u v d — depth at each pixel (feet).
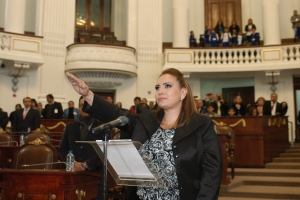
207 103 36.19
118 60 41.34
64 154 13.93
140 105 25.80
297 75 44.19
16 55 37.14
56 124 32.14
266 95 44.83
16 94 39.19
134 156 6.91
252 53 43.04
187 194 7.06
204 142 7.28
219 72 45.06
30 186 10.66
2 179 11.45
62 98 40.70
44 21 41.14
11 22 38.86
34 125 28.81
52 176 10.57
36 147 13.84
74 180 10.58
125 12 49.08
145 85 44.16
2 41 37.17
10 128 29.99
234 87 47.39
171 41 48.85
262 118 30.04
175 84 7.73
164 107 7.68
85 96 7.85
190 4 50.26
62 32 41.86
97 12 48.24
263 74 45.11
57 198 10.44
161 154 7.26
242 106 34.71
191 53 43.62
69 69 40.63
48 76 40.52
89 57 40.45
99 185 12.76
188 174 7.14
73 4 42.96
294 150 34.17
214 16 50.11
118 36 48.62
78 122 14.01
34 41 38.70
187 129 7.34
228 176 25.12
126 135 8.74
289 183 24.18
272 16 44.14
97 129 7.18
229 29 46.19
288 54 42.29
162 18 49.26
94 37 44.55
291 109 43.70
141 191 7.52
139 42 44.88
